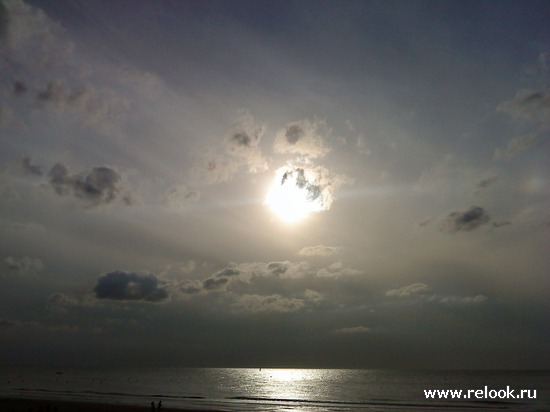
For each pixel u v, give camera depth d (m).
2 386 152.00
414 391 157.25
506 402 115.06
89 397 110.25
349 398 125.38
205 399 114.56
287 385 194.50
